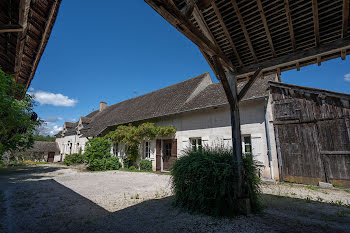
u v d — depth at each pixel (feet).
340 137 21.67
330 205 14.23
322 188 20.49
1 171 39.50
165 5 6.75
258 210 12.64
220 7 10.73
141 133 37.29
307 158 23.25
